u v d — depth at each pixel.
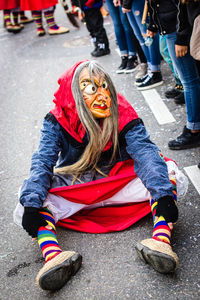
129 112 2.06
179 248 1.94
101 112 1.91
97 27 5.26
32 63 5.90
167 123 3.29
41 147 2.05
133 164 2.19
